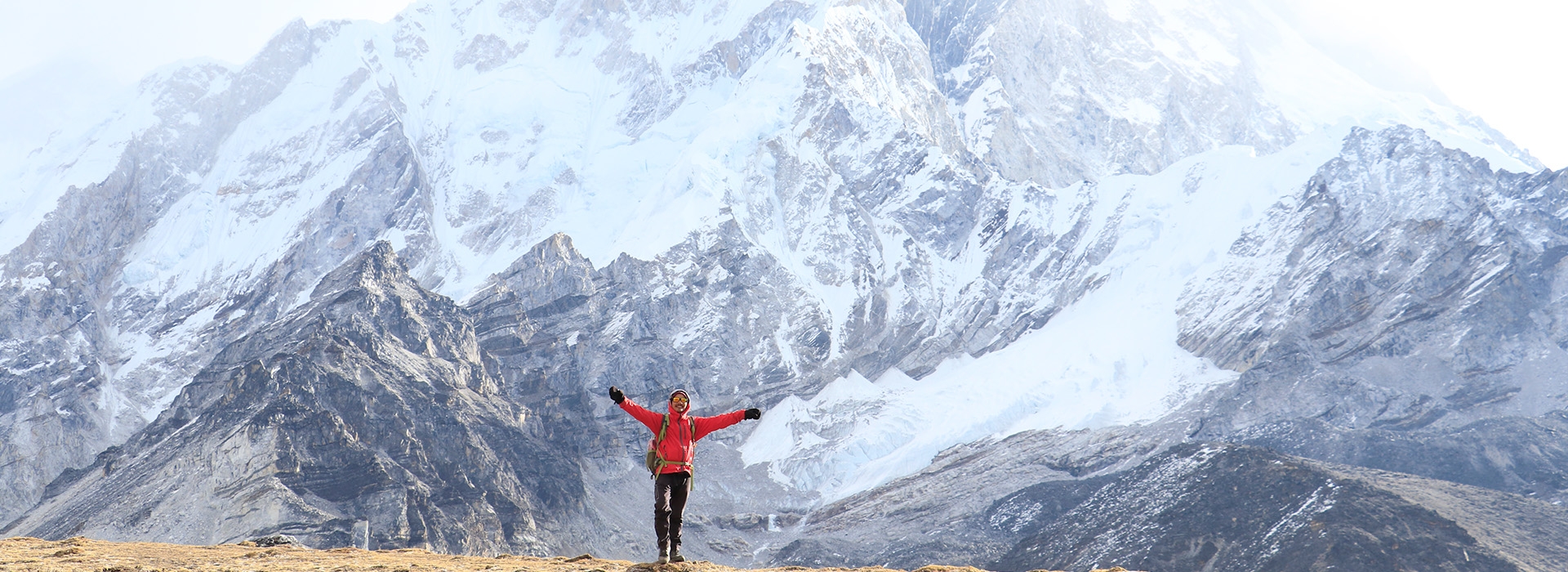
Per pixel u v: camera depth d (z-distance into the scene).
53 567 20.66
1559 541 140.12
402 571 20.80
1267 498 155.12
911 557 180.75
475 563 22.97
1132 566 150.25
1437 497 152.38
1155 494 172.62
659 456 20.41
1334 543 134.75
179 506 155.75
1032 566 168.62
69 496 180.88
